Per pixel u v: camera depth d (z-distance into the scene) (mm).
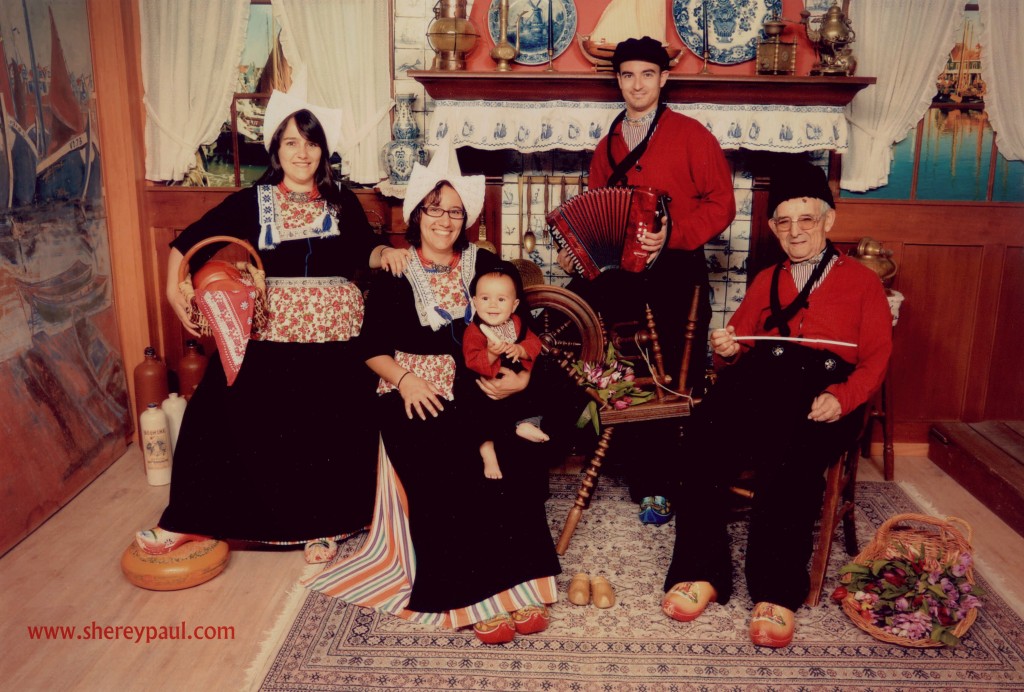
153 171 3631
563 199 3590
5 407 2809
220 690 2141
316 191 2775
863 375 2445
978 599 2307
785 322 2586
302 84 2695
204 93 3561
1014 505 3010
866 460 3668
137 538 2670
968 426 3596
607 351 2844
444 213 2500
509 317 2564
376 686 2154
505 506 2457
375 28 3475
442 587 2391
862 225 3547
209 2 3486
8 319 2822
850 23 3262
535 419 2615
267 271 2740
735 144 3256
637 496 3193
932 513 3148
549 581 2475
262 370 2715
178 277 2566
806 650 2320
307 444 2756
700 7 3375
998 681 2182
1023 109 3391
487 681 2180
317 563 2764
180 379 3625
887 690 2146
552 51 3334
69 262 3238
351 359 2711
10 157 2812
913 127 3453
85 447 3336
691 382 3172
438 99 3316
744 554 2865
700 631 2410
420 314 2541
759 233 3578
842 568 2438
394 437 2539
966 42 3406
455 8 3305
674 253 3072
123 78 3477
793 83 3150
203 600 2549
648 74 2982
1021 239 3514
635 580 2678
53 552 2816
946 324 3613
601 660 2270
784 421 2479
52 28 3117
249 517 2740
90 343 3416
